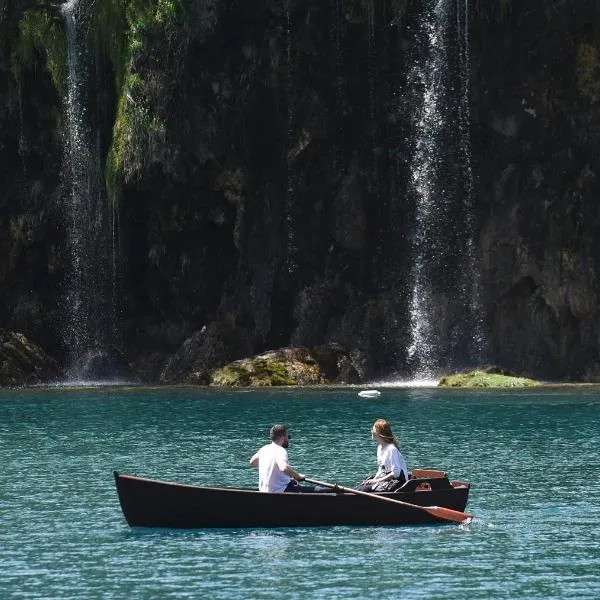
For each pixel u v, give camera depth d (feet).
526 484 306.14
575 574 211.00
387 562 219.41
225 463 346.33
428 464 342.23
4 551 230.89
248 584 203.92
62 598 196.85
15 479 320.50
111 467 340.59
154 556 224.33
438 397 561.84
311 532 244.22
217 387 645.51
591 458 353.51
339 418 467.52
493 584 204.03
